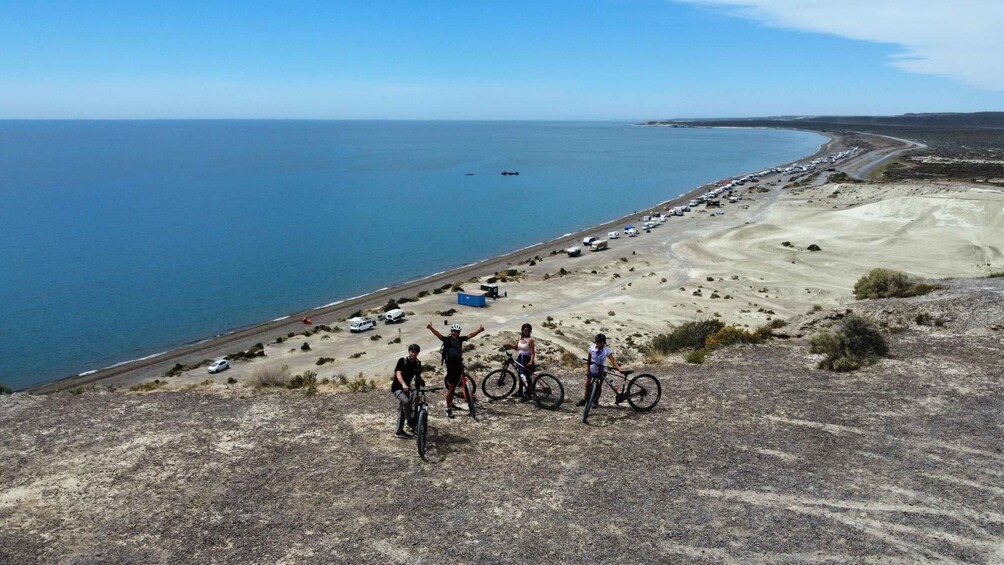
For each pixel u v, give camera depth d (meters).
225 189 166.62
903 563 6.67
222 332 58.56
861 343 14.73
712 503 7.96
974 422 10.48
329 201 145.62
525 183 177.38
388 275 79.25
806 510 7.76
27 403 12.10
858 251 67.75
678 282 59.50
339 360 42.06
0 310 66.56
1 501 8.28
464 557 6.89
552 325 44.47
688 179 182.25
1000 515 7.55
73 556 7.05
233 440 10.16
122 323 62.00
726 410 11.37
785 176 158.00
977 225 71.44
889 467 8.88
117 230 111.38
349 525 7.58
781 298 51.78
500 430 10.52
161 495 8.38
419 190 164.25
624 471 8.89
